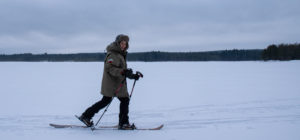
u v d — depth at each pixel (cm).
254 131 403
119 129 400
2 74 1568
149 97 744
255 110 561
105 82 390
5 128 413
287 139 363
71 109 579
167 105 627
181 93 818
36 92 827
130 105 628
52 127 418
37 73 1661
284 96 738
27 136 368
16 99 701
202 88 936
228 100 688
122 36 386
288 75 1462
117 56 385
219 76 1454
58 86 977
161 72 1834
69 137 363
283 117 495
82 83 1079
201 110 567
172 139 361
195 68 2402
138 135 375
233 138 368
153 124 455
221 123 456
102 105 396
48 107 598
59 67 2531
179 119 488
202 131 403
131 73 380
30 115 513
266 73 1639
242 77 1367
